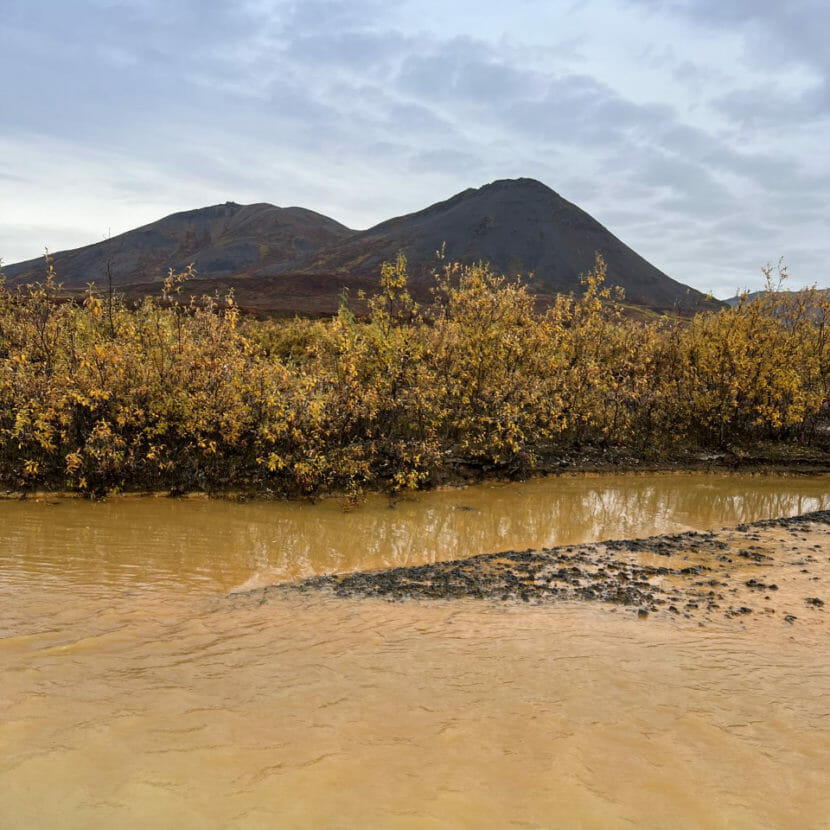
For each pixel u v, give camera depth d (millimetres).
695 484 15328
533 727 4258
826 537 10547
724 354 18453
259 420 12734
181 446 12484
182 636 5824
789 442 18703
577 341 17734
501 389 15359
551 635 6160
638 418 18047
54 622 6051
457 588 7734
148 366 12422
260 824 3111
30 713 4105
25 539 9008
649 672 5309
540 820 3250
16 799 3199
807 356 19703
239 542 9570
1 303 14938
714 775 3779
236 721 4156
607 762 3857
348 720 4250
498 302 16125
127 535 9492
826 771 3879
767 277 18531
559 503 13055
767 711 4664
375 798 3373
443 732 4137
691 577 8359
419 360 15234
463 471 14500
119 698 4414
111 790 3324
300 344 24141
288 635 5953
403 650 5641
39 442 11570
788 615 6992
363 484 13219
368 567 8922
